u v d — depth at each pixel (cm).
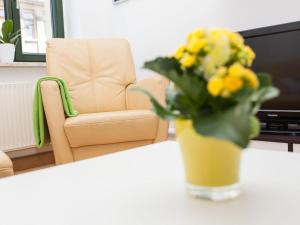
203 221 54
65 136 184
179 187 71
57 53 233
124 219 56
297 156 96
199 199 63
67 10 318
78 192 70
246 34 186
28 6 304
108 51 247
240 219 54
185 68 57
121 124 184
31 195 69
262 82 58
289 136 164
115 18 320
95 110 233
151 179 77
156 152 104
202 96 55
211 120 51
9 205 64
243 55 58
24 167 268
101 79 240
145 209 60
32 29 307
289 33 172
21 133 269
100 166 90
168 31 275
